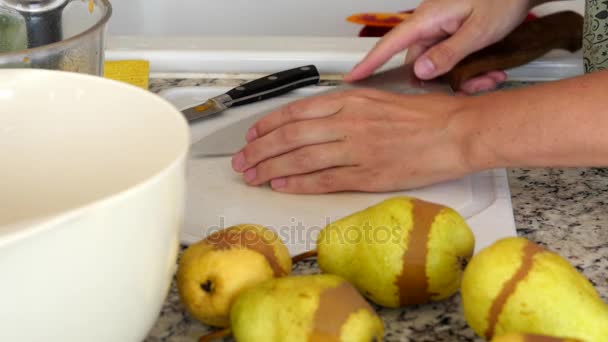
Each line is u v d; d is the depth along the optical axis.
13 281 0.31
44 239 0.31
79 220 0.32
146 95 0.43
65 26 0.69
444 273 0.47
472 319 0.43
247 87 0.88
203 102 0.88
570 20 0.92
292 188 0.71
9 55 0.56
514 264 0.42
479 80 0.87
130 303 0.37
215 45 0.96
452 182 0.71
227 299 0.44
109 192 0.44
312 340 0.39
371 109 0.71
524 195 0.67
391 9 1.53
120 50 0.94
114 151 0.44
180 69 0.95
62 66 0.59
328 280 0.42
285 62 0.95
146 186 0.34
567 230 0.61
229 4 1.54
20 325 0.33
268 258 0.46
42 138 0.46
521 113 0.62
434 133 0.67
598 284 0.54
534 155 0.62
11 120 0.46
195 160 0.76
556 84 0.63
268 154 0.71
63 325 0.34
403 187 0.69
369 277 0.47
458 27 0.88
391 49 0.88
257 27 1.56
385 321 0.49
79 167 0.45
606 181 0.70
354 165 0.70
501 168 0.71
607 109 0.59
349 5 1.54
